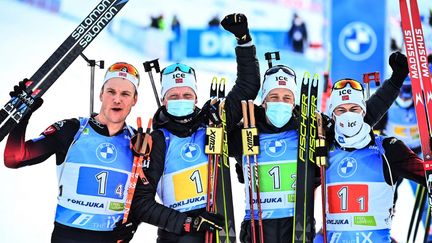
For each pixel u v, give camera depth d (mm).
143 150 9375
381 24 20781
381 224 9328
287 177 9594
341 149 9641
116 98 9469
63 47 9984
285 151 9703
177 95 9711
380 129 17109
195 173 9570
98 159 9320
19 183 14875
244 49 10141
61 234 9188
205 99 18484
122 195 9352
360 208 9352
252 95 10164
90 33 10117
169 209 9297
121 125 9633
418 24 10617
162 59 20750
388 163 9500
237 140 10188
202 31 21141
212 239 9547
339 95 9742
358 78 20281
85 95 18016
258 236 9547
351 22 20922
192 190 9531
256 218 9617
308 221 9438
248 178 9703
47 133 9422
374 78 10930
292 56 20859
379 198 9383
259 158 9711
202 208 9508
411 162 9516
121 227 9305
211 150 9641
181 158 9602
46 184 15000
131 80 9633
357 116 9500
